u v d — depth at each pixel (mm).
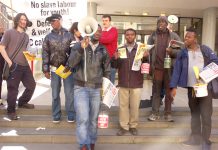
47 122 6262
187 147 5711
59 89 6051
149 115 6746
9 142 5801
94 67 4879
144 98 8547
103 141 5887
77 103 4836
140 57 5617
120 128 6059
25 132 5980
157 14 15023
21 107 6758
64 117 6539
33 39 6574
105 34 6004
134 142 5922
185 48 5438
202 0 11617
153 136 5961
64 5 6457
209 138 5566
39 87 10406
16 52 6121
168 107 6426
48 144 5762
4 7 7945
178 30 15727
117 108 6957
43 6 6504
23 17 6145
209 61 5273
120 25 15469
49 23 6457
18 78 6199
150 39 6320
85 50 4855
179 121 6535
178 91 10312
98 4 12664
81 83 4871
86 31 4641
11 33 6082
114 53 5777
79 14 6441
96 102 4969
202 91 5012
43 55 5848
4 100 7441
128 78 5723
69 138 5832
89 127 5066
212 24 13047
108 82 5023
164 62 6066
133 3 12383
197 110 5566
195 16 15344
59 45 5781
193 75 5301
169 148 5695
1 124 6250
